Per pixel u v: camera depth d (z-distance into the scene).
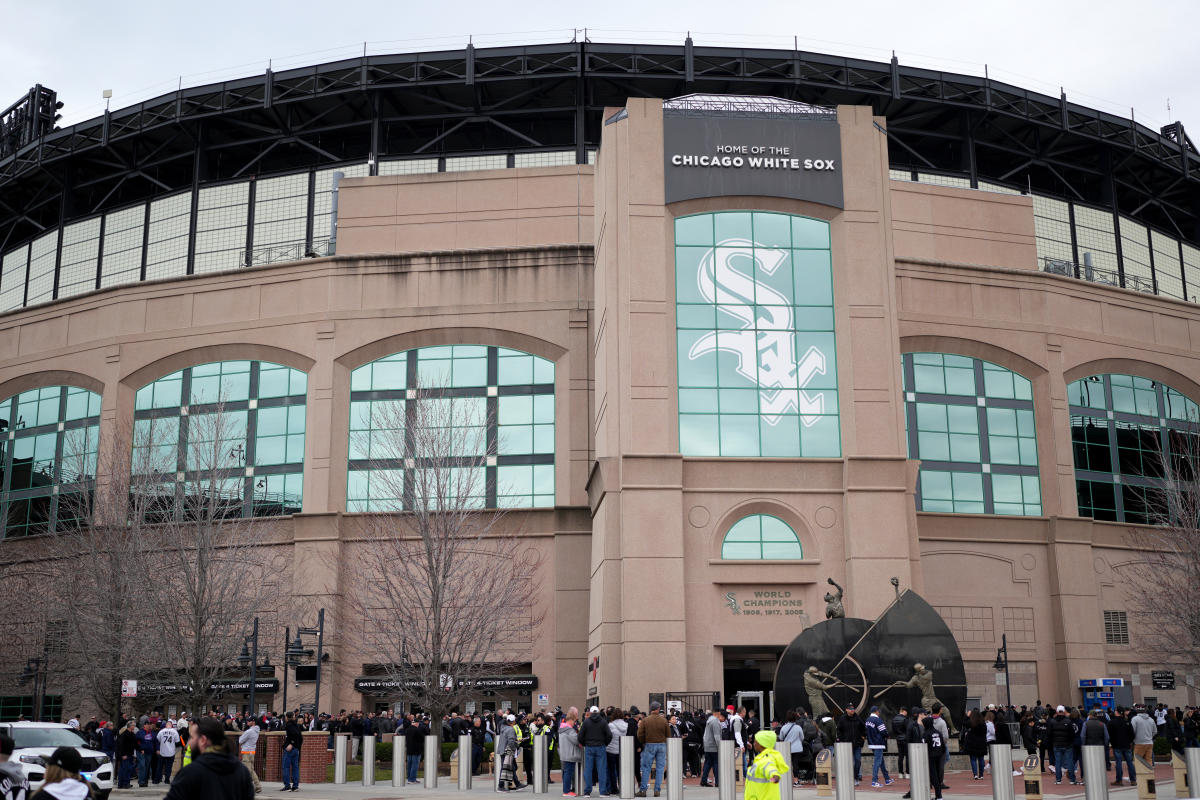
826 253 46.22
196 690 39.09
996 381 53.59
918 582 43.22
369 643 45.75
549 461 50.56
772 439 44.34
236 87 58.19
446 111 59.53
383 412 51.28
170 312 55.31
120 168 63.62
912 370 52.56
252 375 53.62
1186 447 56.56
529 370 51.53
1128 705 50.44
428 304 52.38
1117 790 28.84
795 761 30.97
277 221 58.34
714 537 43.06
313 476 51.06
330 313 52.75
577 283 51.81
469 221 53.88
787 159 46.47
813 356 45.22
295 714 34.97
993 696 49.91
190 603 40.44
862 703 36.84
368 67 56.75
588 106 58.81
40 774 24.17
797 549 43.41
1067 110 60.84
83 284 62.12
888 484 43.47
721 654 42.34
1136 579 53.41
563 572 48.81
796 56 57.56
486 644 45.09
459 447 50.47
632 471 42.84
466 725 39.38
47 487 56.38
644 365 43.91
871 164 46.88
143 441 50.94
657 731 27.36
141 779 35.28
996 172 63.53
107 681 44.00
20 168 64.31
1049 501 52.62
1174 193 68.12
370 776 32.62
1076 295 55.62
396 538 45.44
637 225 45.22
